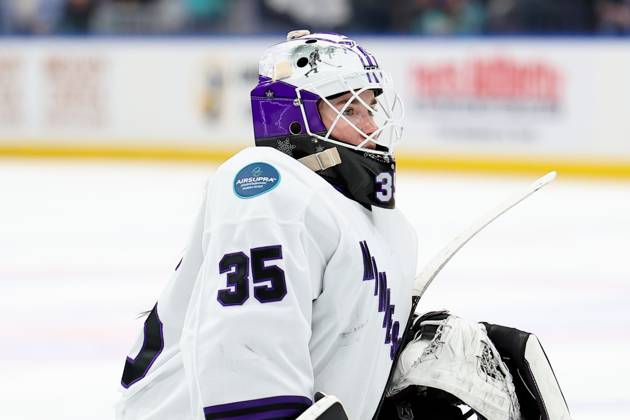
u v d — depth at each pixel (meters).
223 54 27.69
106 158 28.56
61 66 28.53
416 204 20.59
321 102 4.77
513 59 25.53
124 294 13.15
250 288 4.24
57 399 8.84
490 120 25.75
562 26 26.23
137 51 28.12
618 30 25.94
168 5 28.81
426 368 4.82
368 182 4.72
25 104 28.84
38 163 27.89
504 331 5.16
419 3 27.39
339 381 4.53
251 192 4.39
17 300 12.88
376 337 4.60
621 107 25.12
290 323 4.23
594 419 8.17
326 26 28.16
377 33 27.20
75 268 14.80
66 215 19.59
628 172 25.11
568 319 11.74
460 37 25.86
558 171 25.44
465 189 22.84
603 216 19.33
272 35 28.19
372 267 4.54
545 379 5.04
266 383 4.17
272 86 4.80
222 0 28.50
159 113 28.14
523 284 13.59
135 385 4.84
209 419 4.19
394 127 4.88
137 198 21.62
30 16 29.20
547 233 17.50
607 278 14.02
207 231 4.52
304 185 4.46
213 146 27.88
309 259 4.41
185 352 4.47
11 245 16.66
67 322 11.73
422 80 26.25
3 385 9.27
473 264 14.87
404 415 5.14
